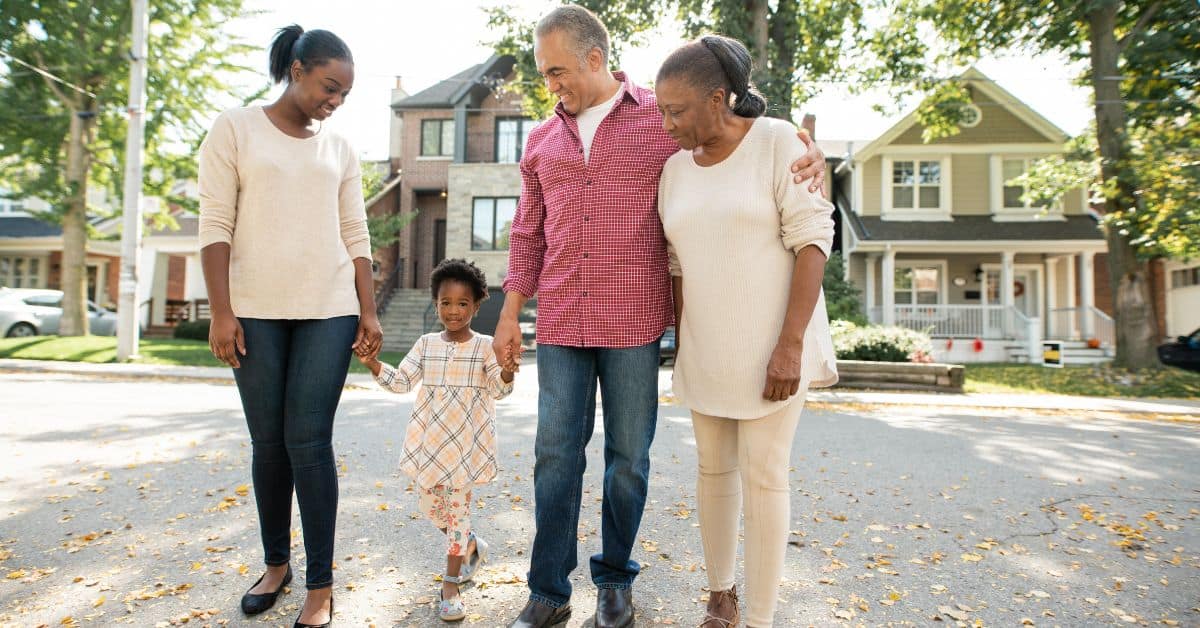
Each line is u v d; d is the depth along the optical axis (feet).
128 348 41.37
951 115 54.34
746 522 6.72
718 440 7.09
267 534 7.68
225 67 53.88
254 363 7.16
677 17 47.60
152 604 7.70
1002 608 8.00
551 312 7.49
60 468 14.35
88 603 7.70
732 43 6.51
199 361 42.47
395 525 10.70
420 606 7.77
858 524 11.35
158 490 12.60
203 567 8.83
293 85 7.34
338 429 19.99
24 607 7.58
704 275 6.72
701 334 6.80
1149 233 39.45
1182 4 41.29
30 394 27.32
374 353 8.09
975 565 9.45
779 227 6.63
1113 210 43.39
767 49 44.55
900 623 7.54
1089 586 8.71
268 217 7.18
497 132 72.54
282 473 7.59
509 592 8.18
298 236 7.27
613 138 7.35
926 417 26.76
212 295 6.99
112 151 54.19
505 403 27.53
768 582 6.55
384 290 70.13
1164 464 16.99
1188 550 10.21
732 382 6.59
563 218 7.48
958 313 62.23
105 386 30.96
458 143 70.95
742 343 6.56
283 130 7.41
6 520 10.73
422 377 8.57
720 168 6.76
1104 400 33.96
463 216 69.41
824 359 6.65
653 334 7.32
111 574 8.57
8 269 78.69
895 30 51.31
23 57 50.11
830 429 22.71
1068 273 65.77
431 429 8.23
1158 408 31.17
